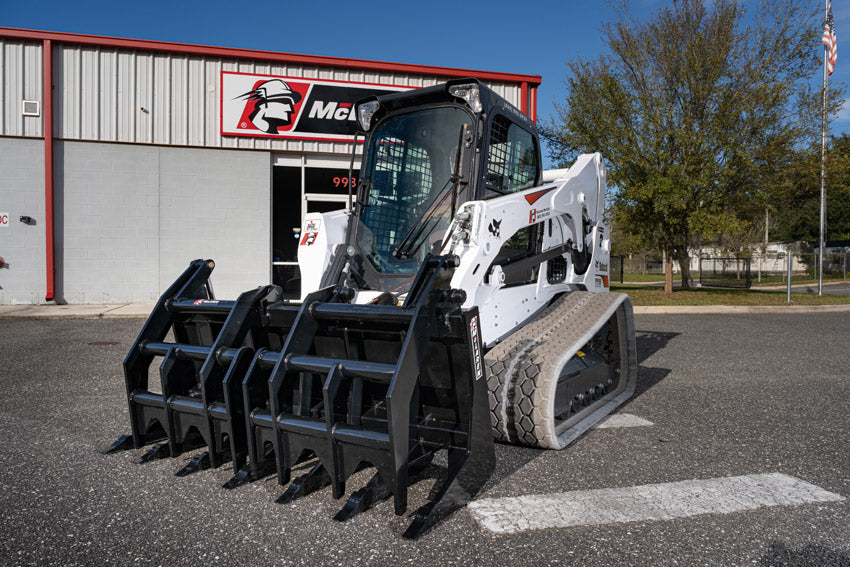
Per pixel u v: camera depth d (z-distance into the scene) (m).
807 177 15.86
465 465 2.49
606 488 2.75
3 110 11.15
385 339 2.69
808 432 3.69
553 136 16.73
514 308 3.80
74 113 11.44
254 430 2.67
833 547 2.19
